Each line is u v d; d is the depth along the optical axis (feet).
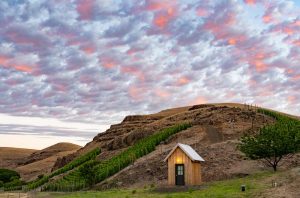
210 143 220.64
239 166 166.40
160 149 225.56
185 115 315.58
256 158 147.54
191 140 229.25
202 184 139.85
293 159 165.37
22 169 528.22
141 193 127.03
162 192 126.52
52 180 254.47
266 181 116.47
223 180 148.05
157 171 178.50
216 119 261.44
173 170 143.54
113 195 124.47
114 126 426.10
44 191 203.72
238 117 263.08
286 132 150.92
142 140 278.67
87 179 189.67
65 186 195.11
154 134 285.43
